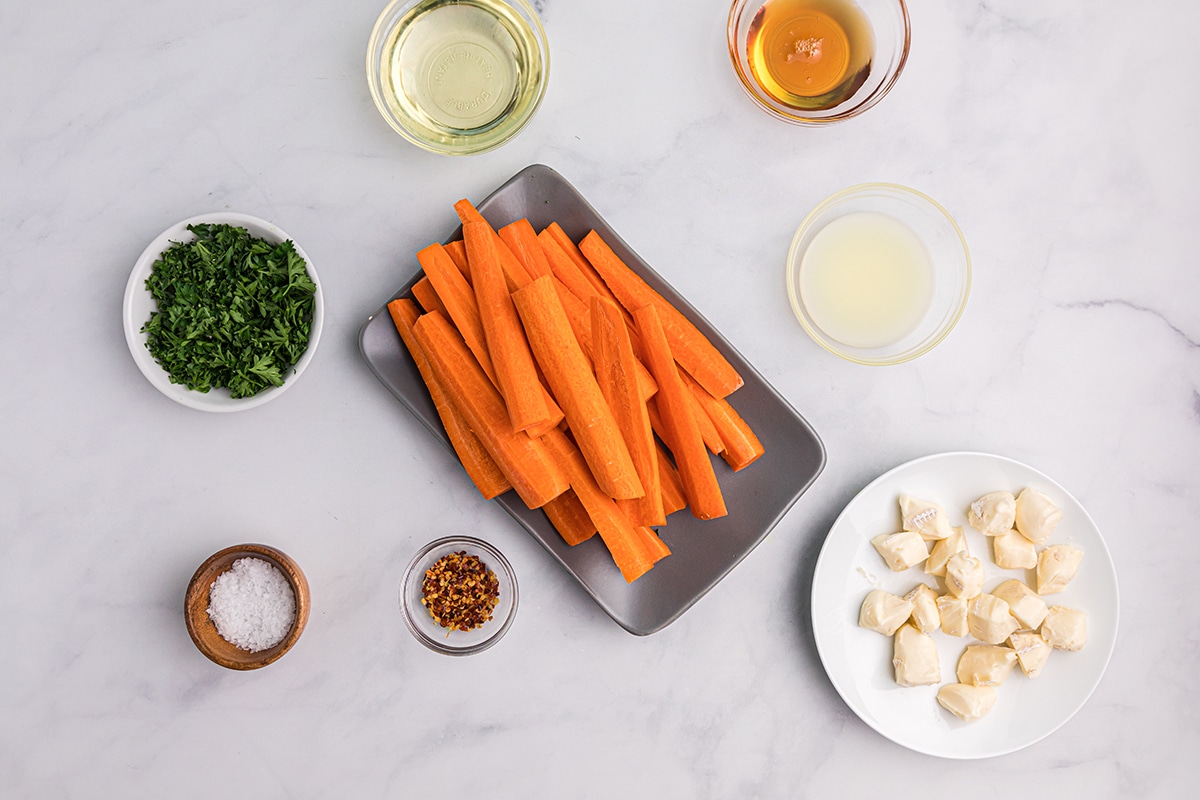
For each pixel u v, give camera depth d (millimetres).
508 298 1215
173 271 1241
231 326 1242
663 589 1363
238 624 1284
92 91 1355
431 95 1330
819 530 1430
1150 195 1468
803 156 1423
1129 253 1470
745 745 1430
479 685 1400
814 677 1431
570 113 1395
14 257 1354
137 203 1363
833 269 1394
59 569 1364
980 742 1402
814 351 1427
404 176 1377
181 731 1378
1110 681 1480
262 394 1256
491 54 1335
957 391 1447
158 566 1370
